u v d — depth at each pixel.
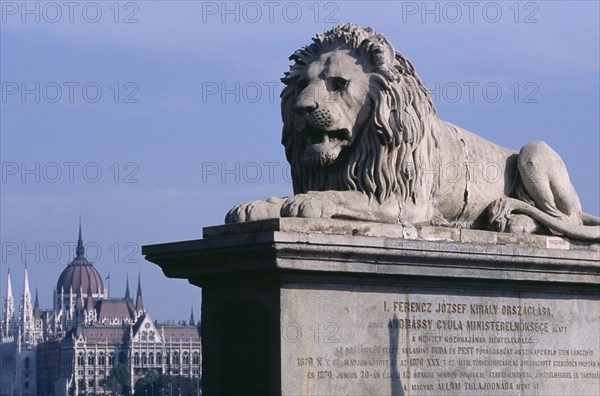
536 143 17.23
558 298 16.44
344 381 14.09
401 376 14.62
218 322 14.50
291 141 15.84
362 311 14.35
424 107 15.87
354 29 15.76
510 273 15.58
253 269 13.69
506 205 16.67
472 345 15.38
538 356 16.09
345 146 15.39
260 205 14.44
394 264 14.38
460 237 15.34
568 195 17.11
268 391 13.81
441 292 15.13
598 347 16.86
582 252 16.27
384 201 15.27
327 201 14.45
